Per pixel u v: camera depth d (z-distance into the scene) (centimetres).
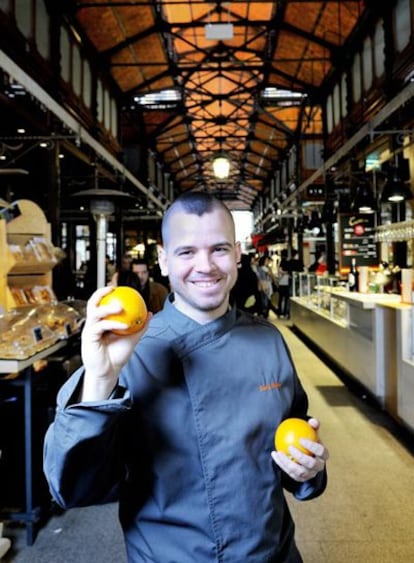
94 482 77
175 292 92
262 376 90
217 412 85
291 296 1034
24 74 351
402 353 348
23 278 326
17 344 214
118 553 213
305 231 1257
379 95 659
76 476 75
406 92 394
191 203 89
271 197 2158
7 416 238
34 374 252
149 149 1458
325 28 777
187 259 88
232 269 90
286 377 95
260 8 833
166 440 82
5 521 227
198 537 81
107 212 395
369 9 654
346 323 513
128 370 83
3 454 235
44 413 243
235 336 92
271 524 85
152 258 1237
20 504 233
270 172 2042
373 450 324
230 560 80
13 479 235
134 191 1084
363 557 207
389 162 625
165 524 82
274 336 98
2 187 692
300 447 82
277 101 1165
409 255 667
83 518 243
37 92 379
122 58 871
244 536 81
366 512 244
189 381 85
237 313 100
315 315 688
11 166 661
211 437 83
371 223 784
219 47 980
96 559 209
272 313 1230
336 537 222
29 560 208
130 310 73
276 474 89
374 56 681
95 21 716
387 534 224
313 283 751
